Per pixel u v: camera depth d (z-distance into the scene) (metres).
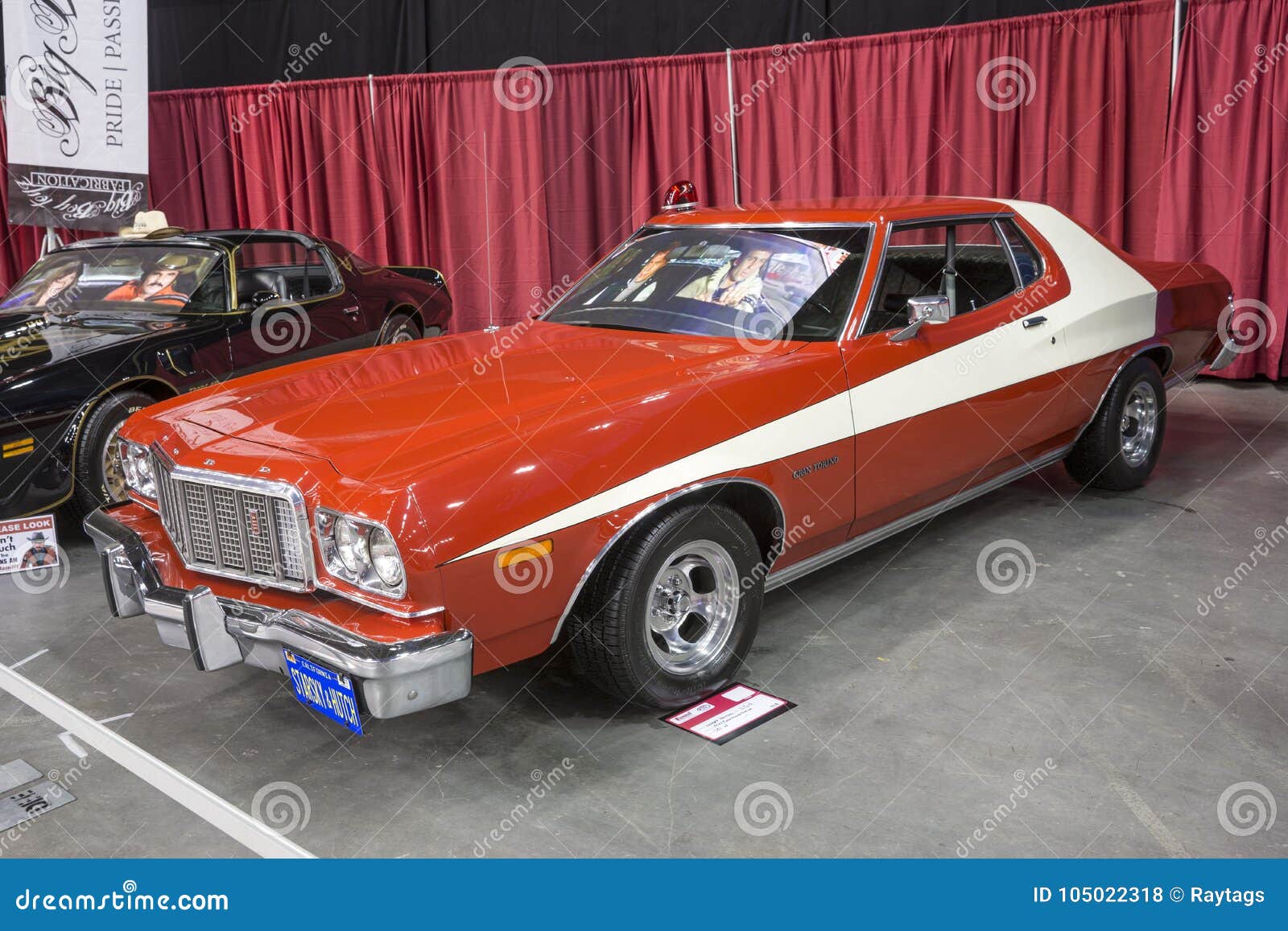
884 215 3.62
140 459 3.11
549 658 3.44
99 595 4.12
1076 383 4.18
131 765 2.87
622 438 2.72
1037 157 7.20
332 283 6.17
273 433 2.83
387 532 2.37
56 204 7.80
